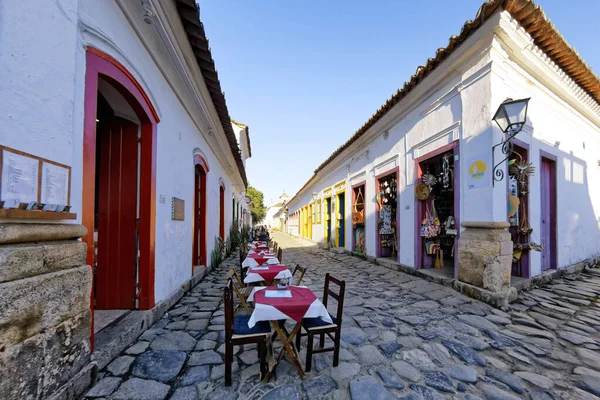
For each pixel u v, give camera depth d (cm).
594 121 732
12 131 162
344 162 1136
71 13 209
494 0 395
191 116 549
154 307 364
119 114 351
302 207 2366
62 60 201
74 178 222
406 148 685
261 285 460
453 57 507
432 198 651
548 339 314
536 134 543
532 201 524
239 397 214
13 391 155
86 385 214
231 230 1280
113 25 277
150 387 224
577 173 679
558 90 583
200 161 632
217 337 317
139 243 351
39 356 172
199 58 462
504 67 469
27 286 164
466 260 477
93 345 239
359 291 523
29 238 169
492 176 445
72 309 201
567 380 238
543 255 584
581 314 389
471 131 485
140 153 360
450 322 362
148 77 358
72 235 206
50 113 190
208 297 480
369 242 898
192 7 345
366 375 244
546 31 448
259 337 235
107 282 348
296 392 221
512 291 436
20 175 167
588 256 721
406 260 681
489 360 270
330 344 303
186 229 519
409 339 315
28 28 173
